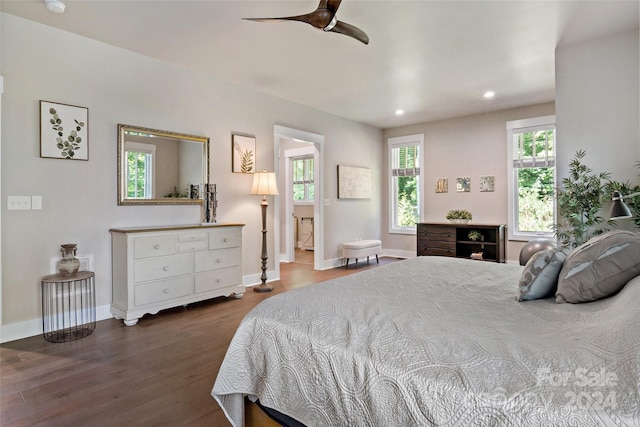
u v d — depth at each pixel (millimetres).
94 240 3311
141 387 2096
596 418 775
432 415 937
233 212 4492
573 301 1506
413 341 1142
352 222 6527
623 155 3121
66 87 3135
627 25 3016
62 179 3119
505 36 3230
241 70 4043
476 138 6094
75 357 2508
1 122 2799
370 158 6922
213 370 2316
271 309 1539
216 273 3863
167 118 3822
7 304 2840
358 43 3367
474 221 6133
